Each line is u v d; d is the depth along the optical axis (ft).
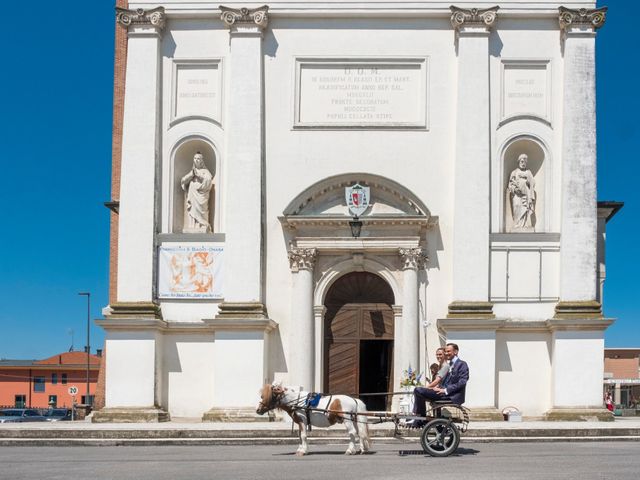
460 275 108.47
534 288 108.68
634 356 310.65
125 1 133.80
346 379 111.14
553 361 106.42
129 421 105.91
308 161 111.86
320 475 57.77
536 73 111.24
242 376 107.14
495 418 104.88
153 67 112.16
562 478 55.67
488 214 109.19
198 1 112.78
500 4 111.04
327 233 110.11
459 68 110.73
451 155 111.24
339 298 112.37
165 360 110.11
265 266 110.93
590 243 107.55
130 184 111.04
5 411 217.97
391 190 110.01
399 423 74.54
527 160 111.34
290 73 112.78
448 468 61.16
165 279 110.83
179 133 112.47
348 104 112.37
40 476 59.67
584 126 108.88
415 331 108.47
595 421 103.81
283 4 112.68
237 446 81.82
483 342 106.52
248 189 110.42
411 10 111.96
